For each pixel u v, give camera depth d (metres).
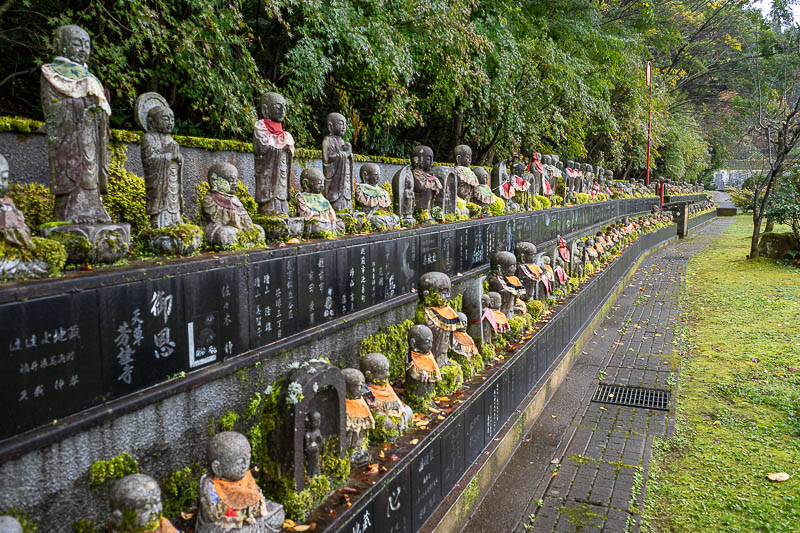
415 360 5.06
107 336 2.96
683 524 5.22
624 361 9.95
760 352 9.96
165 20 5.98
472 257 8.11
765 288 15.13
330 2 7.18
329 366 3.68
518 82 12.38
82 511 2.85
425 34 8.95
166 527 2.68
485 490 5.70
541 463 6.39
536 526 5.20
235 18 6.20
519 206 10.48
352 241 5.27
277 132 4.84
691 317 12.94
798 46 21.73
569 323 9.85
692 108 34.72
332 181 5.75
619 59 16.41
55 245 2.91
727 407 7.81
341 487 3.80
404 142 12.29
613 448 6.72
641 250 21.20
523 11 13.56
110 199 4.38
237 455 2.96
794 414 7.40
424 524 4.58
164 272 3.28
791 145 18.30
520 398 7.13
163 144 3.82
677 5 25.14
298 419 3.40
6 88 6.87
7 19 6.12
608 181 20.17
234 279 3.85
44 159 4.06
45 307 2.64
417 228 6.64
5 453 2.45
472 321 6.47
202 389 3.59
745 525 5.17
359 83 8.78
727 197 55.97
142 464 3.19
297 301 4.55
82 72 3.26
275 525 3.23
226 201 4.14
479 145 13.67
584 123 16.73
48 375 2.67
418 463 4.43
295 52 7.00
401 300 6.17
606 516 5.33
